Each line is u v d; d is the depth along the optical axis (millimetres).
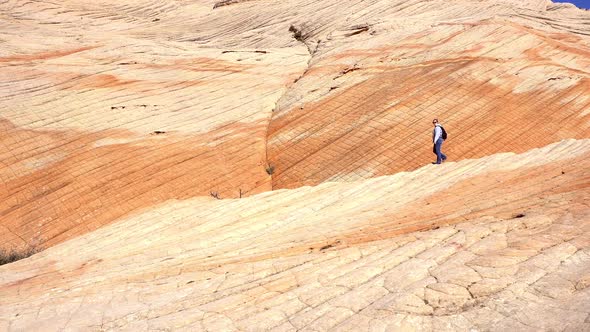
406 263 5699
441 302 4551
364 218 8766
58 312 5930
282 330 4520
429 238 6473
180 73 24422
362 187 11562
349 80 23328
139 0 62750
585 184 7852
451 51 24016
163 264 7582
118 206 15164
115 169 16547
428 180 11398
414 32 27703
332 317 4605
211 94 23141
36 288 7059
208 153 18484
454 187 10109
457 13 35062
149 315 5512
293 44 38438
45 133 17438
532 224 6363
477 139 18078
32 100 19188
